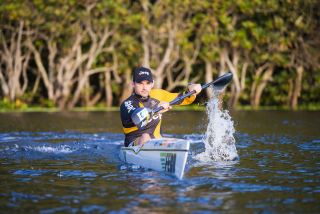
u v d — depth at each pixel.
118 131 43.22
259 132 42.00
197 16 85.62
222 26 87.56
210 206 17.28
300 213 16.56
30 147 32.22
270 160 26.58
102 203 17.69
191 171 23.28
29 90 97.25
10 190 19.64
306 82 95.75
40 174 22.89
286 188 19.89
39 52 86.19
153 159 23.83
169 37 84.56
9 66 83.94
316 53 92.06
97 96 93.25
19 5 77.81
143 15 81.81
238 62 94.25
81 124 50.78
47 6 78.25
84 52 91.88
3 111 77.19
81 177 22.11
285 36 91.38
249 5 84.25
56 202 17.86
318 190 19.55
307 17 88.88
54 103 86.06
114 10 80.12
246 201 17.92
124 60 86.56
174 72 100.38
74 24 82.00
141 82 26.73
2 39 83.81
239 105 97.12
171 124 51.69
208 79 90.12
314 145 32.97
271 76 97.94
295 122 53.47
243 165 24.97
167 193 19.02
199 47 90.06
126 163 25.80
